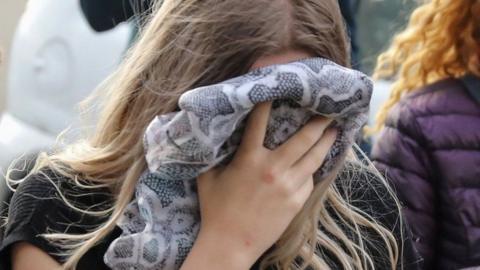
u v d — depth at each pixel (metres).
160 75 2.17
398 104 2.94
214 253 2.12
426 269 2.88
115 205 2.18
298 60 2.12
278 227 2.13
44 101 4.41
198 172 2.11
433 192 2.88
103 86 2.29
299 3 2.14
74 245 2.18
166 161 2.09
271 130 2.12
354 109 2.12
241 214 2.12
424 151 2.88
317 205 2.18
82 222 2.21
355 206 2.32
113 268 2.13
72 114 4.36
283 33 2.12
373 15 4.30
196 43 2.14
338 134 2.15
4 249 2.20
